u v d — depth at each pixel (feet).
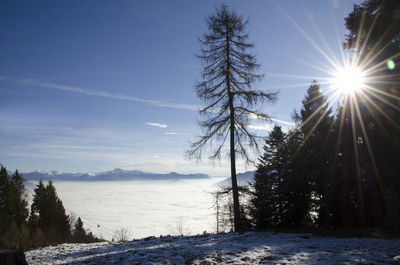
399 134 40.75
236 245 32.12
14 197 139.03
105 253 33.47
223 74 47.96
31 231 128.36
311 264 21.21
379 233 40.04
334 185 57.52
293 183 69.82
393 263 20.56
